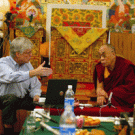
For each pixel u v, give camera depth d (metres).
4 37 6.98
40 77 6.54
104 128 2.36
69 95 3.05
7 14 6.79
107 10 7.55
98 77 4.33
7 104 3.34
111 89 4.19
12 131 4.09
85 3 7.54
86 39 6.38
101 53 4.17
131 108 3.85
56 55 6.47
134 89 4.04
